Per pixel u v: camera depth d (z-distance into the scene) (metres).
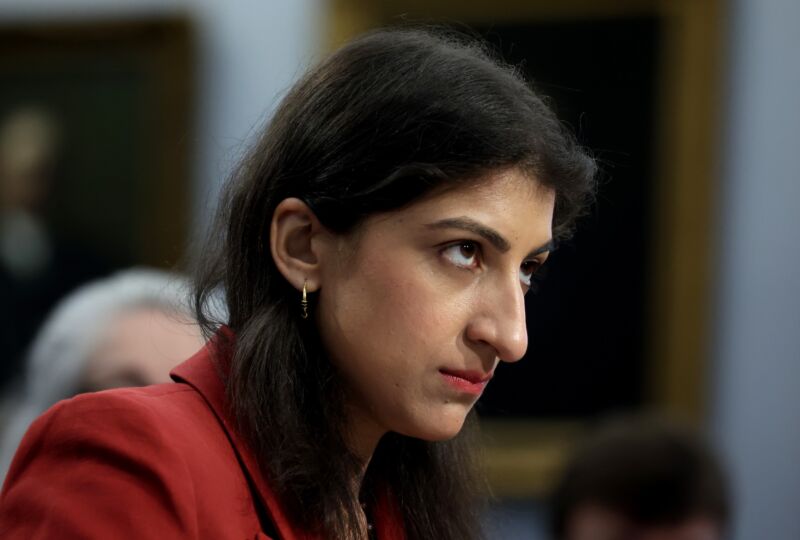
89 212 12.30
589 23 11.47
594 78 11.45
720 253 11.21
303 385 3.88
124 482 3.44
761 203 11.15
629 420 8.59
